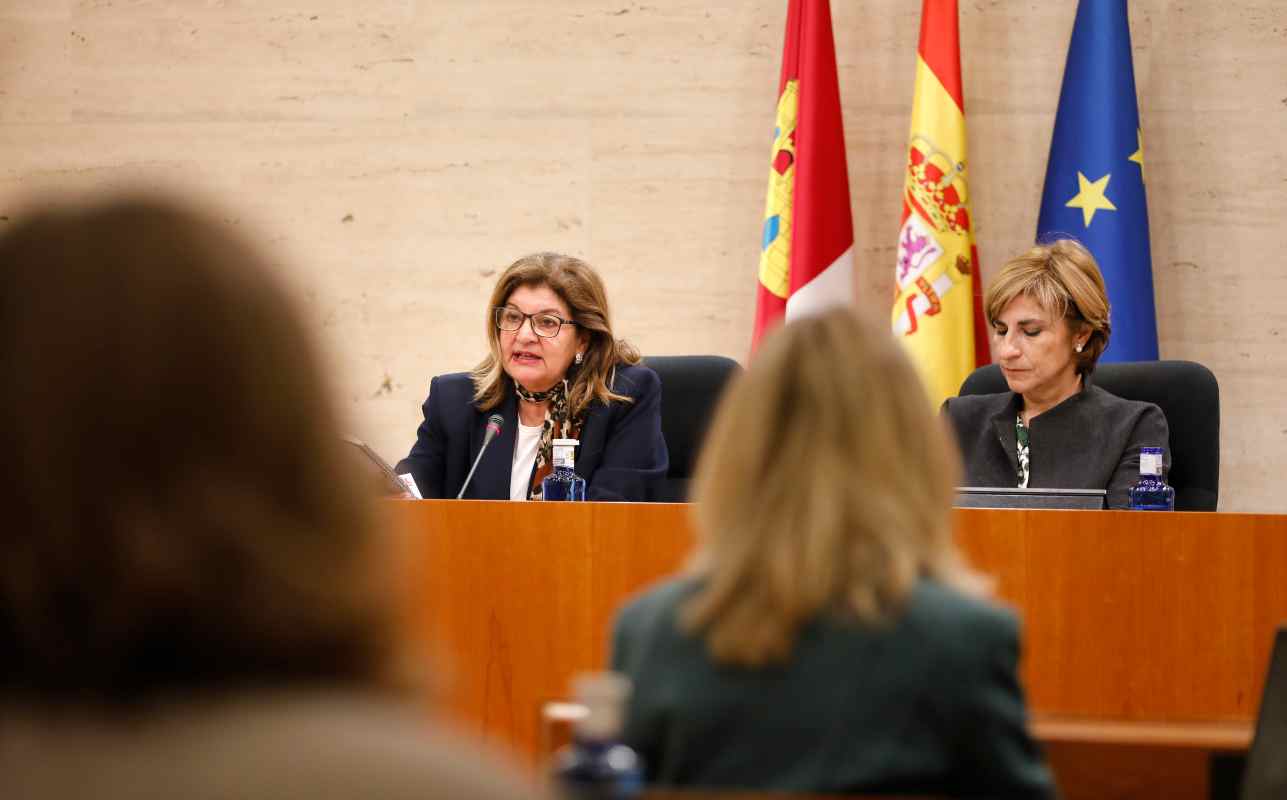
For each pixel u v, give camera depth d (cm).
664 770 287
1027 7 1019
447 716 163
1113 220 950
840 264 965
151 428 129
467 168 1055
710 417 812
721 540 295
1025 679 541
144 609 128
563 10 1051
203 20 1074
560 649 549
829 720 273
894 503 288
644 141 1044
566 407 786
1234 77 1005
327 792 119
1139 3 1009
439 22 1059
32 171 1079
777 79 1034
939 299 955
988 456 759
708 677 284
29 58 1084
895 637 276
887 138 1023
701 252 1037
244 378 133
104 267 132
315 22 1067
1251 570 536
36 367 129
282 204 1065
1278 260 1000
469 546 555
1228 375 1002
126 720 127
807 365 299
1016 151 1015
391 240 1058
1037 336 748
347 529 139
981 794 277
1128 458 731
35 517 128
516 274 794
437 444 805
